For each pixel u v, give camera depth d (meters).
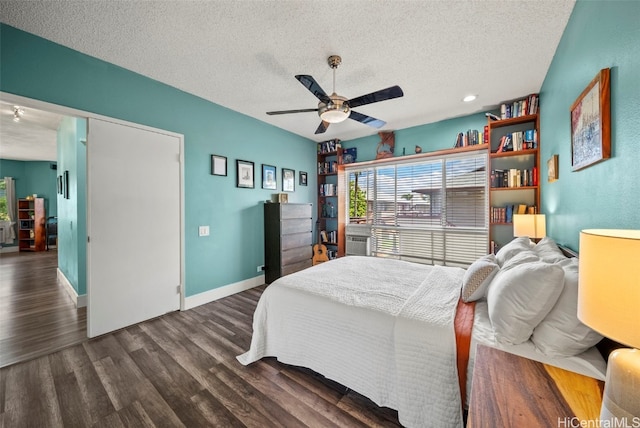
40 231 6.88
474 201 3.66
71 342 2.26
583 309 0.71
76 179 3.04
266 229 4.02
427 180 4.06
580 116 1.56
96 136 2.31
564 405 0.76
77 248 3.02
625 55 1.07
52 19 1.81
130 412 1.50
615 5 1.15
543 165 2.75
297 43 2.07
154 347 2.19
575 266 1.30
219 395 1.64
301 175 4.77
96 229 2.33
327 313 1.68
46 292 3.53
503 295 1.29
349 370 1.57
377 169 4.59
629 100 1.05
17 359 2.01
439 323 1.38
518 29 1.89
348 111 2.24
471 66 2.38
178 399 1.61
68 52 2.15
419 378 1.33
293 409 1.53
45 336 2.36
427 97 3.04
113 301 2.45
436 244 3.97
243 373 1.86
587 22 1.47
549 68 2.39
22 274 4.46
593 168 1.44
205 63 2.38
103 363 1.96
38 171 7.24
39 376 1.81
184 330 2.50
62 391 1.67
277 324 1.92
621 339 0.61
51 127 4.23
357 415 1.49
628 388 0.61
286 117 3.81
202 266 3.21
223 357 2.05
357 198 4.86
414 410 1.33
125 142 2.50
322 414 1.50
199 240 3.17
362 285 2.01
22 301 3.21
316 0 1.63
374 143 4.63
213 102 3.28
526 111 2.97
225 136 3.45
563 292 1.18
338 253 4.84
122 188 2.49
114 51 2.21
